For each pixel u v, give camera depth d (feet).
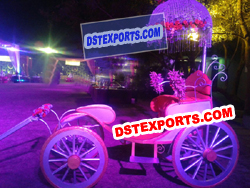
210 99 10.46
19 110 27.35
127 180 10.31
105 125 10.11
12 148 14.03
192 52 25.38
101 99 35.88
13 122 20.86
